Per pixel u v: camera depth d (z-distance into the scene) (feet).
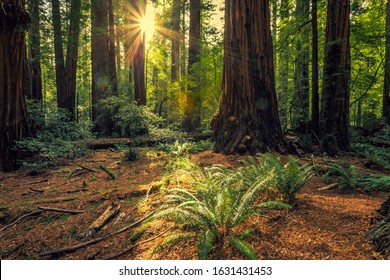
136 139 33.35
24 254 10.34
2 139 23.93
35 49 47.70
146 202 14.01
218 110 26.71
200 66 47.29
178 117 62.69
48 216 13.56
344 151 27.94
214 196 10.66
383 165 21.12
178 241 9.12
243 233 8.64
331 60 28.78
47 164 25.43
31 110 31.50
